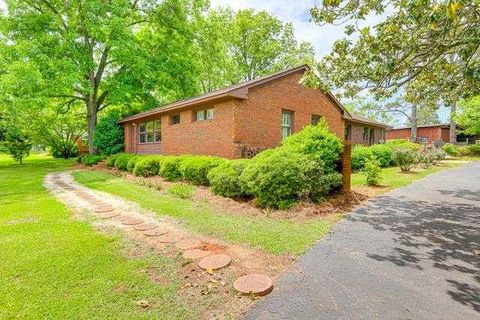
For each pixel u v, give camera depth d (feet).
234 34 95.76
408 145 56.39
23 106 49.62
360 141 68.59
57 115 68.74
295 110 43.06
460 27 16.38
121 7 54.80
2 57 50.93
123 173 40.65
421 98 26.53
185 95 66.80
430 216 17.42
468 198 22.11
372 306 8.35
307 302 8.59
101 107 68.59
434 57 18.01
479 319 7.75
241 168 22.82
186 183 29.63
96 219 17.62
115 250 12.57
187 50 68.44
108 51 60.29
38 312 8.11
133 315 7.99
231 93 33.14
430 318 7.80
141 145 56.80
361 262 11.28
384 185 27.53
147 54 60.34
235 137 34.63
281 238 13.84
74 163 63.87
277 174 19.27
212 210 19.54
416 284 9.59
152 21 63.10
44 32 53.52
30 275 10.26
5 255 11.99
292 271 10.55
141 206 20.98
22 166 58.08
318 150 21.99
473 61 17.65
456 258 11.59
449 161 57.98
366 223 16.15
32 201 23.17
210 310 8.25
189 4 66.39
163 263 11.25
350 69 19.27
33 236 14.35
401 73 19.30
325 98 49.03
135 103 64.03
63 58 52.80
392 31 16.57
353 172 37.14
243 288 9.27
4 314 8.02
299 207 18.90
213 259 11.54
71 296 8.92
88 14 52.49
